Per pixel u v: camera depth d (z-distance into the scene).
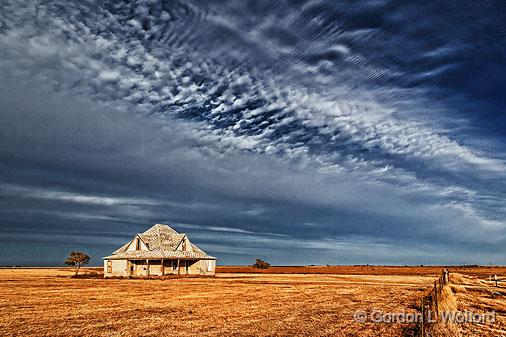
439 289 27.59
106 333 18.00
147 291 37.97
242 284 48.72
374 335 17.73
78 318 21.80
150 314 23.42
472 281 57.41
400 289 43.47
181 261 66.69
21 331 18.25
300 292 38.53
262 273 89.69
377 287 46.56
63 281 53.69
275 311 25.08
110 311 24.52
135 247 66.62
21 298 31.33
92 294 34.81
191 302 29.33
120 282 51.41
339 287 45.84
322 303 29.50
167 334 17.92
